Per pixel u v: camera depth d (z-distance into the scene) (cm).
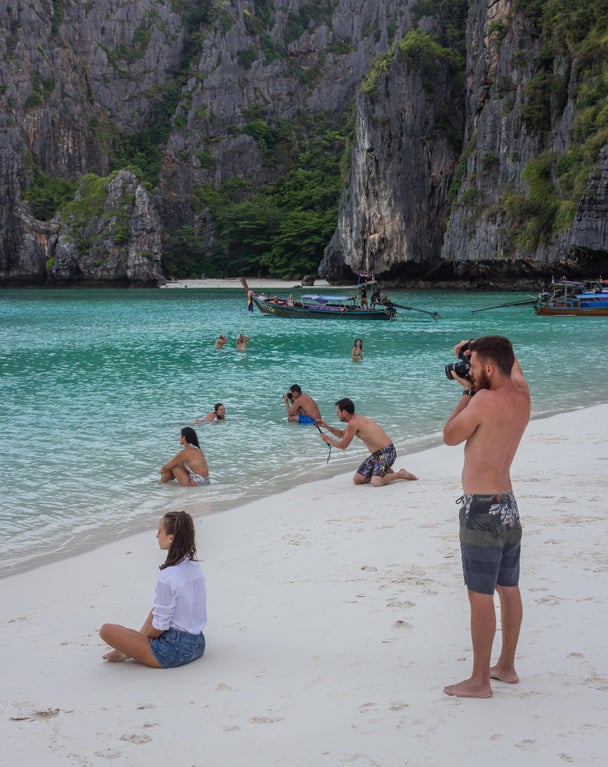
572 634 552
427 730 423
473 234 8688
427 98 9788
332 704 465
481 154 8688
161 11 18812
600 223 6925
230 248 15075
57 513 1080
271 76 18638
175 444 1538
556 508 939
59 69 16488
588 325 4553
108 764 409
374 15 19138
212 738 432
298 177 16338
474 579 464
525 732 414
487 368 470
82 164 16412
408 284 10375
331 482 1202
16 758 419
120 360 3077
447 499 1043
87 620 662
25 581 796
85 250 12925
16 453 1465
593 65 7519
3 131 14150
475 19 9331
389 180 9869
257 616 639
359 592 684
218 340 3469
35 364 2959
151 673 534
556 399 2028
